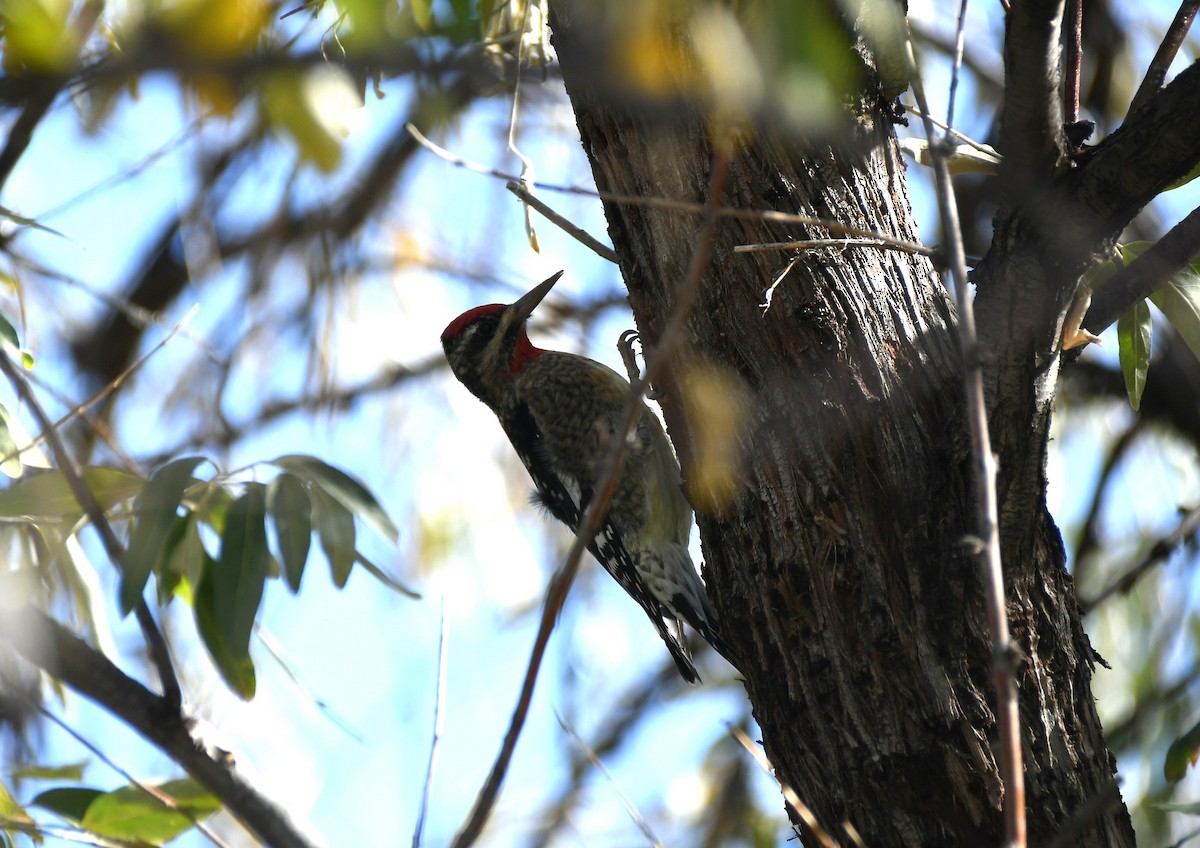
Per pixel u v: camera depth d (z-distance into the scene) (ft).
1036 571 17.17
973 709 16.25
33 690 21.79
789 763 17.33
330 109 14.62
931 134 14.55
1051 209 16.67
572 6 12.28
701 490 18.63
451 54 13.62
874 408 17.47
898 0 16.12
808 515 17.44
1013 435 16.78
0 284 27.30
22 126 19.97
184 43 13.26
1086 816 14.25
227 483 19.65
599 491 13.62
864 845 16.43
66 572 21.30
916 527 17.01
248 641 18.24
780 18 12.07
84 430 32.48
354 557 18.80
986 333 16.92
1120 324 21.21
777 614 17.51
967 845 15.96
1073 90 19.57
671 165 18.69
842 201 18.34
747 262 18.35
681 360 18.80
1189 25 19.03
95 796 19.56
